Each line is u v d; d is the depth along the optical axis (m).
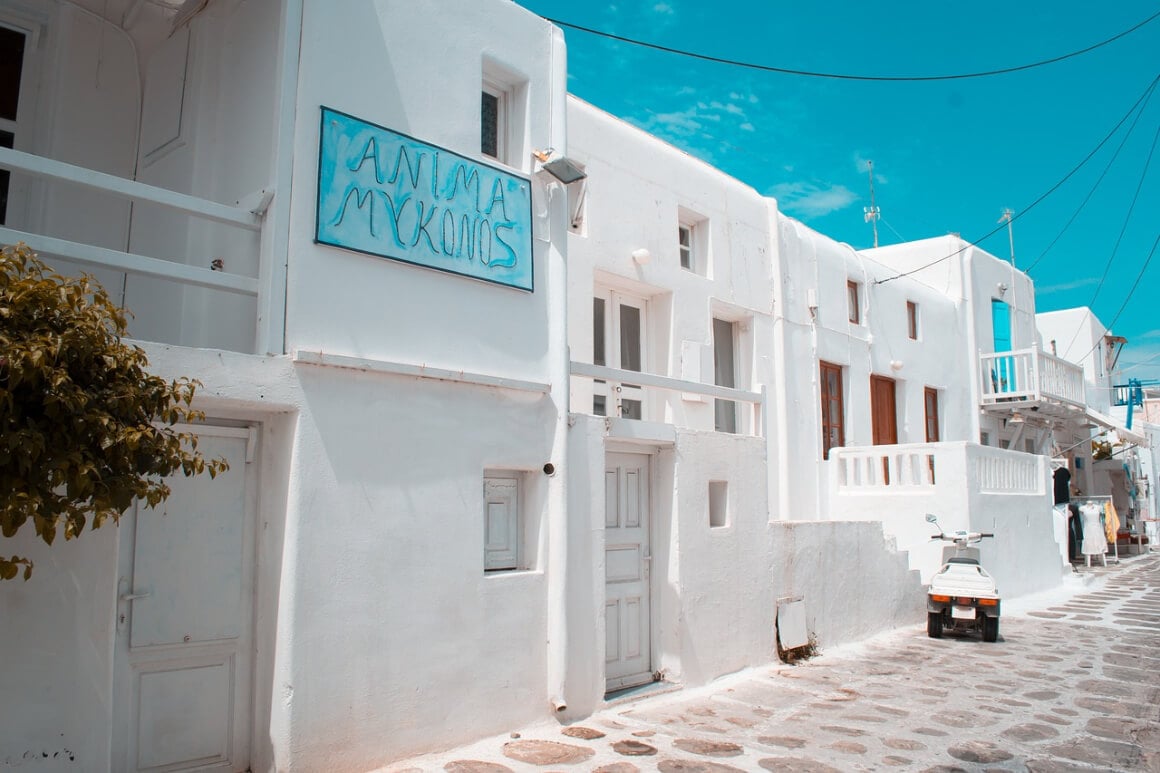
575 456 7.18
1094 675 9.16
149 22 7.29
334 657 5.37
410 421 5.98
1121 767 6.16
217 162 6.39
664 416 11.39
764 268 13.62
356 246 5.79
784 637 9.45
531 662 6.62
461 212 6.52
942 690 8.38
